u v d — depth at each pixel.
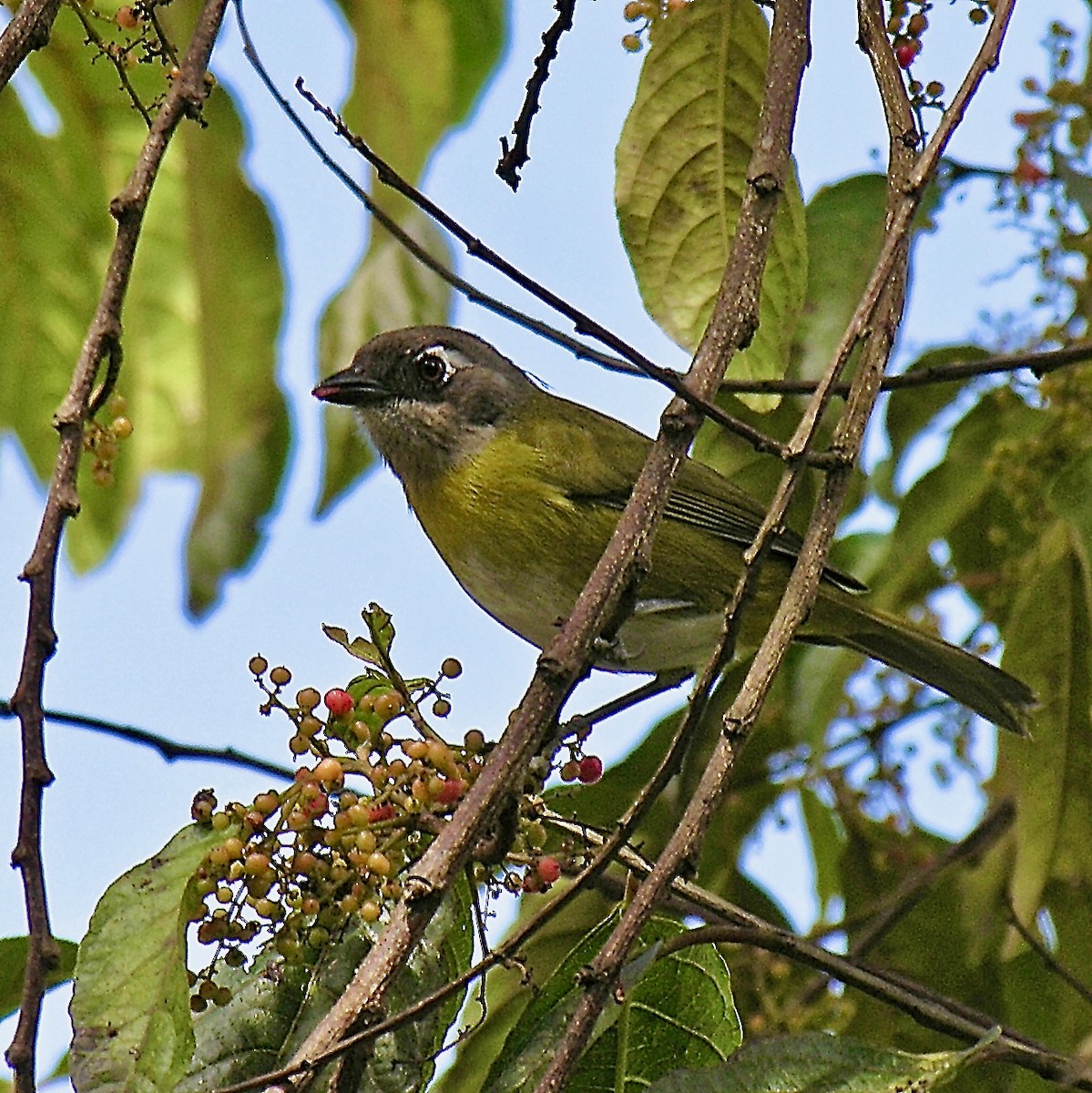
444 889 5.70
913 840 11.81
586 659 6.17
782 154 7.09
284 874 6.40
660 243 9.02
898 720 11.98
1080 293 10.75
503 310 7.04
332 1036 5.54
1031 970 10.59
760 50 8.95
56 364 11.88
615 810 10.82
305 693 6.55
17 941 7.99
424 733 6.55
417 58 11.69
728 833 11.45
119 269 6.71
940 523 10.84
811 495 11.48
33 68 10.98
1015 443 10.62
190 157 11.52
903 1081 6.65
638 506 6.45
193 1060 7.40
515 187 8.19
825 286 10.77
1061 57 10.59
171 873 6.98
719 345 6.80
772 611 11.59
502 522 11.47
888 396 11.52
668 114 9.04
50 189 11.49
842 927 10.97
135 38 10.52
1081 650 9.80
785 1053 6.76
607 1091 7.39
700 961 7.55
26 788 5.94
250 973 7.61
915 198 7.14
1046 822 9.73
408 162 11.66
